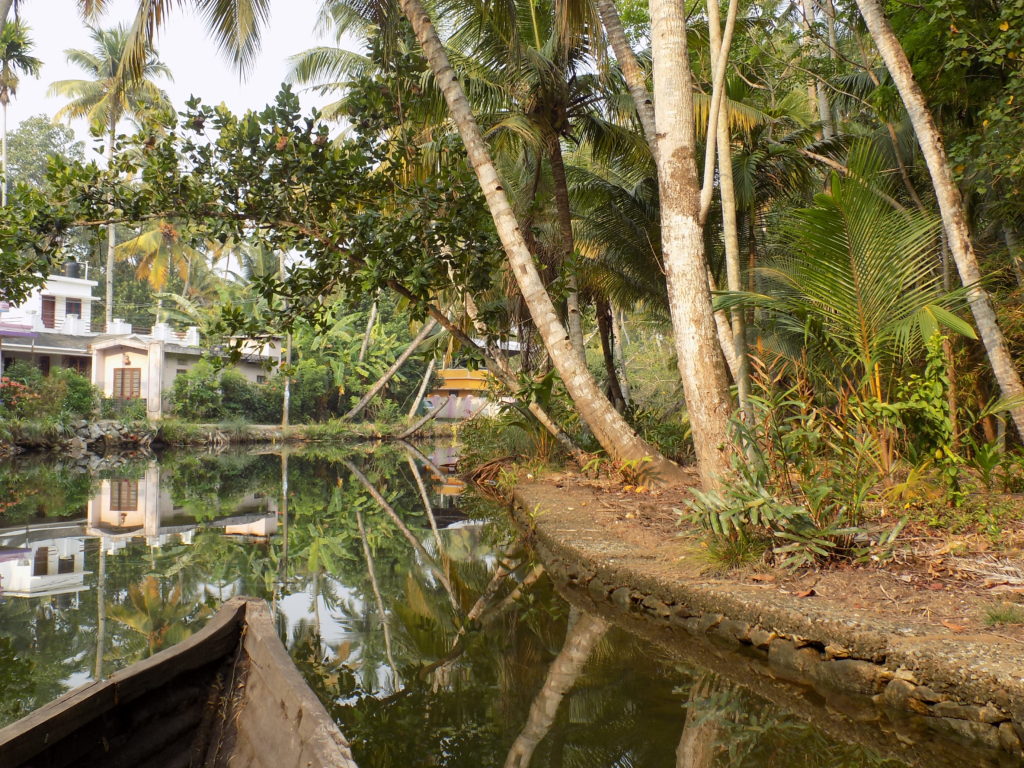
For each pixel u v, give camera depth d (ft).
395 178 32.01
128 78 32.12
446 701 13.07
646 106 28.45
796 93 48.24
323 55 45.98
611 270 46.47
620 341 68.69
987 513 18.40
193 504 40.63
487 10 34.47
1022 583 14.01
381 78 30.96
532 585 21.50
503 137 38.34
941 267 32.14
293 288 30.60
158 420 83.20
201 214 29.30
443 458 75.05
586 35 37.76
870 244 20.04
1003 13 22.86
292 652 15.93
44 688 13.38
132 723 8.45
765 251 42.83
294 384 102.01
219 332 30.37
